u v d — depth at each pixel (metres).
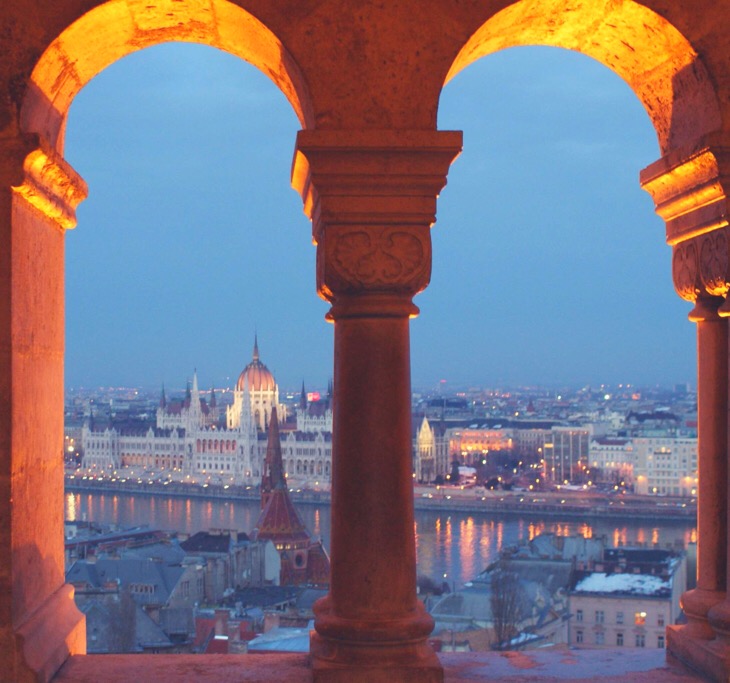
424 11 6.87
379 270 6.78
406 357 6.94
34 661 6.76
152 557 55.91
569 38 7.71
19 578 6.86
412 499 6.97
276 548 67.56
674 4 7.00
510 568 48.50
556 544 53.53
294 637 30.48
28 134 6.72
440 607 34.94
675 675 7.41
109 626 34.94
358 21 6.84
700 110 7.30
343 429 6.93
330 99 6.83
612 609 44.41
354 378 6.90
